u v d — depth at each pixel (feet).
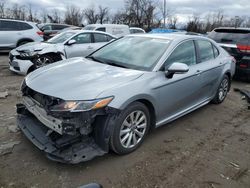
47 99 10.37
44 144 10.53
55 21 176.14
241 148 13.23
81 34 29.78
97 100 10.09
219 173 11.00
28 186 9.55
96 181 10.01
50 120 10.38
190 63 15.12
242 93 23.04
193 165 11.43
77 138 10.48
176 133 14.33
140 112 11.85
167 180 10.33
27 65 25.72
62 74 12.00
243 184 10.42
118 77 11.64
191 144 13.24
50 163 10.85
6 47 39.93
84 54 29.63
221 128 15.46
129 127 11.53
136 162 11.32
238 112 18.35
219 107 19.07
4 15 159.02
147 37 15.33
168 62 13.42
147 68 12.82
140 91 11.41
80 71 12.30
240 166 11.62
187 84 14.46
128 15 147.84
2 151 11.53
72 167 10.69
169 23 141.69
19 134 13.05
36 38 42.27
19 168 10.47
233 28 28.32
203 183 10.30
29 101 11.68
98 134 10.59
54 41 29.27
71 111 9.79
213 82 17.56
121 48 14.92
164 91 12.82
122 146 11.36
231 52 26.76
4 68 30.45
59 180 9.93
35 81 11.60
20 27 41.11
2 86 22.26
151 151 12.27
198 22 145.07
